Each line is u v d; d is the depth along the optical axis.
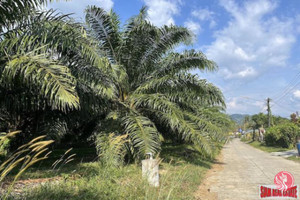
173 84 9.75
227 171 10.48
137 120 8.73
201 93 10.16
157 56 10.52
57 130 9.50
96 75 7.92
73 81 6.98
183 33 10.00
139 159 8.58
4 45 5.44
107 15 9.59
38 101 7.46
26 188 4.87
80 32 6.72
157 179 5.73
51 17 6.64
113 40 10.05
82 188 5.09
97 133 9.34
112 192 5.01
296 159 14.41
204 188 7.14
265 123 59.88
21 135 9.12
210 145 10.02
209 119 11.73
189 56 10.12
